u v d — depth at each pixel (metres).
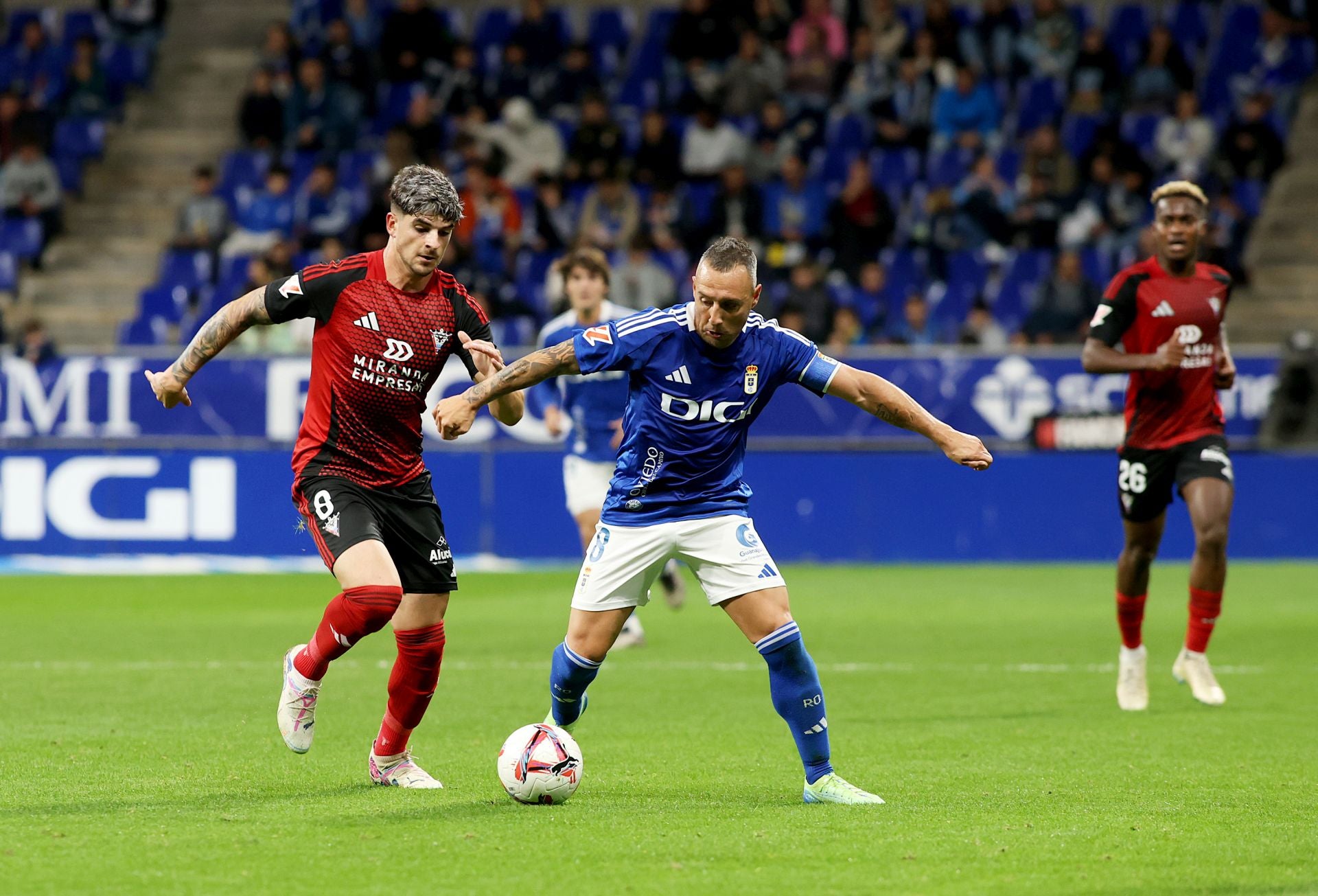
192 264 65.81
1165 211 25.59
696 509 17.31
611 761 20.52
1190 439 25.86
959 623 38.44
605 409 33.00
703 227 63.16
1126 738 22.62
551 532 52.62
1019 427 52.50
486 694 27.06
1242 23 74.25
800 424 52.91
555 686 17.97
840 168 68.62
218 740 21.95
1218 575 25.81
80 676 29.30
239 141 74.94
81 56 74.25
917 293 60.00
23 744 21.53
